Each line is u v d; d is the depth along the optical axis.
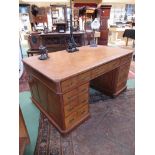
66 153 1.50
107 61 1.84
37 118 2.00
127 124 1.87
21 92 2.64
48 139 1.66
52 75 1.44
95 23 3.12
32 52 4.00
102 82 2.49
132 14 7.93
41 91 1.83
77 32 4.07
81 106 1.76
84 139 1.65
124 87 2.58
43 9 4.43
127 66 2.40
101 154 1.48
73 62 1.80
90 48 2.50
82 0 3.58
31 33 4.05
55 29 4.38
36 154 1.50
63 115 1.56
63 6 4.43
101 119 1.95
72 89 1.53
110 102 2.32
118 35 7.66
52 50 4.14
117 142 1.61
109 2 7.75
